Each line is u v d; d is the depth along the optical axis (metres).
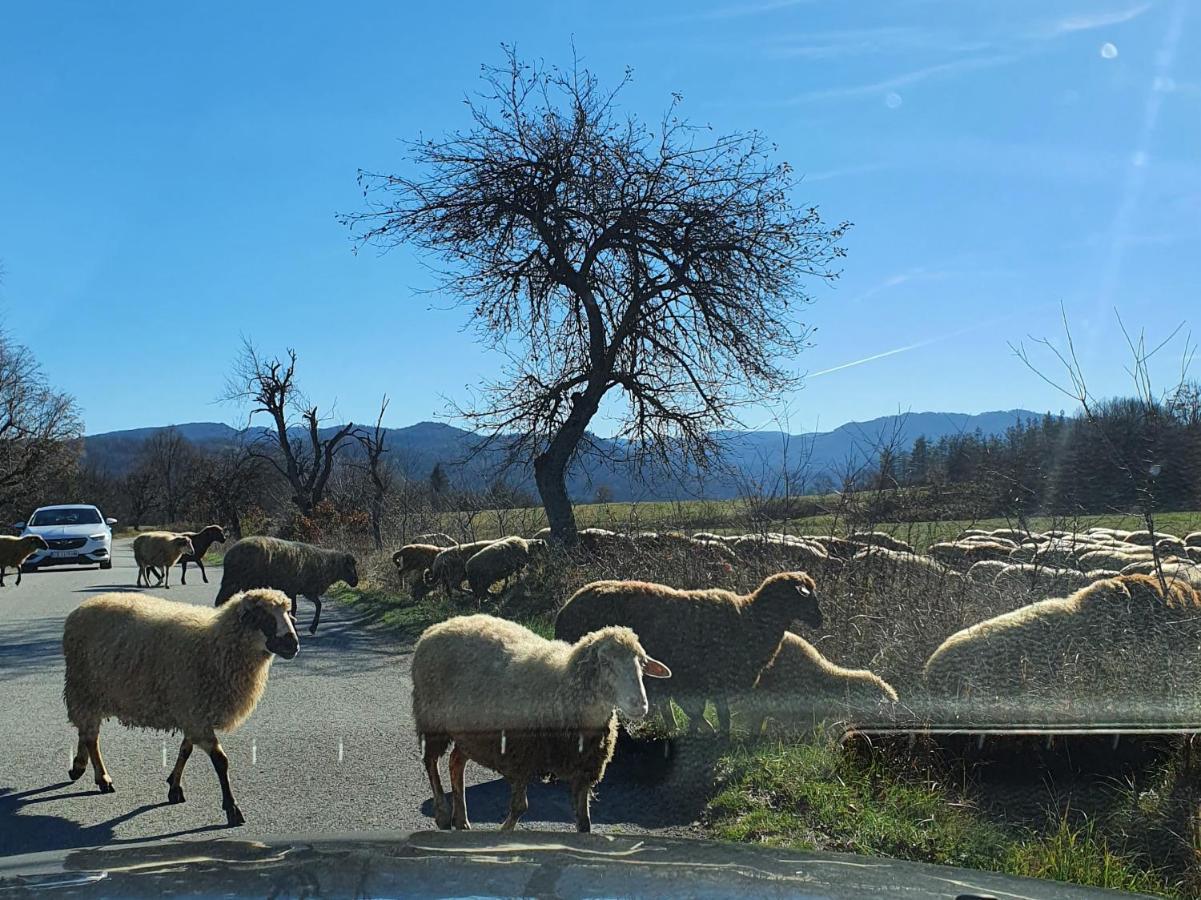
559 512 18.45
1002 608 8.30
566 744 5.49
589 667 5.39
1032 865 4.75
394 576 21.91
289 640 6.29
